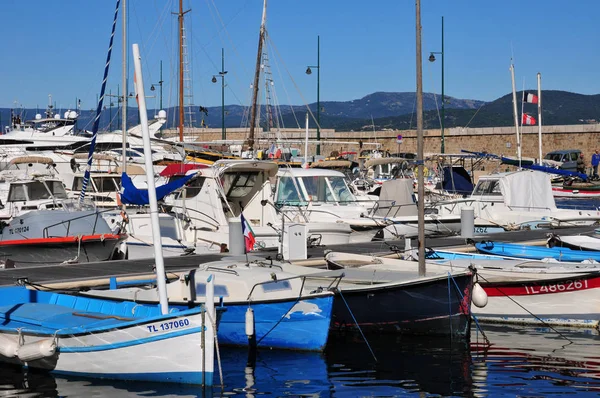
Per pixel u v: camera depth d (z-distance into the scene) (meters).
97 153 37.38
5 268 20.97
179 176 26.78
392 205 29.02
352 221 27.55
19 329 13.67
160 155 40.81
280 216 26.14
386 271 17.59
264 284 15.50
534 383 13.34
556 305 17.80
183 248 23.45
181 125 43.06
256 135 42.44
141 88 12.90
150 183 12.93
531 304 18.02
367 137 72.75
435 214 29.92
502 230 30.98
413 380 13.55
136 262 21.33
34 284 16.95
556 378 13.65
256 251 22.73
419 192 16.41
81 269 19.98
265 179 25.61
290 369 14.18
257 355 15.15
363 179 41.31
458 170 41.84
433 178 49.62
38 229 23.22
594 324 17.55
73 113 47.97
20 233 23.42
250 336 15.49
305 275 16.16
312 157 47.91
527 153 66.38
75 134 48.12
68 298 15.98
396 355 15.19
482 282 18.33
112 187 33.00
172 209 26.97
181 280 15.79
